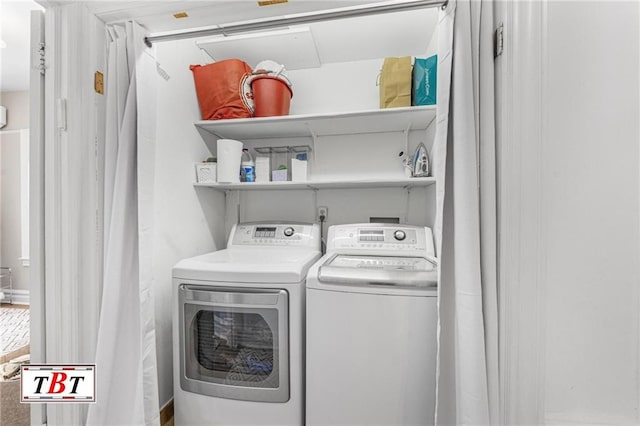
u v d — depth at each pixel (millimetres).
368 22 1587
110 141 1055
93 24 1034
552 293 815
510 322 809
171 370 1426
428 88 1526
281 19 1029
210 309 1198
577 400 810
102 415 995
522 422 802
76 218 1020
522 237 799
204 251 1816
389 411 1061
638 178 791
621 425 800
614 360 800
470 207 823
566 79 809
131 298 1072
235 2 970
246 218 2137
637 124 792
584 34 804
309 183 1697
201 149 1792
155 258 1331
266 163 1790
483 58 840
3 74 3039
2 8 1941
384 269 1155
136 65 1039
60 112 1004
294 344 1141
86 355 1037
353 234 1614
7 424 1488
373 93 1955
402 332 1053
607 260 802
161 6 992
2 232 3504
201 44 1724
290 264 1236
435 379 1031
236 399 1186
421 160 1667
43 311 1034
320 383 1113
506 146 809
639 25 789
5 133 3469
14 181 3480
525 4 796
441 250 925
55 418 1029
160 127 1384
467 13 839
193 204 1690
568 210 811
